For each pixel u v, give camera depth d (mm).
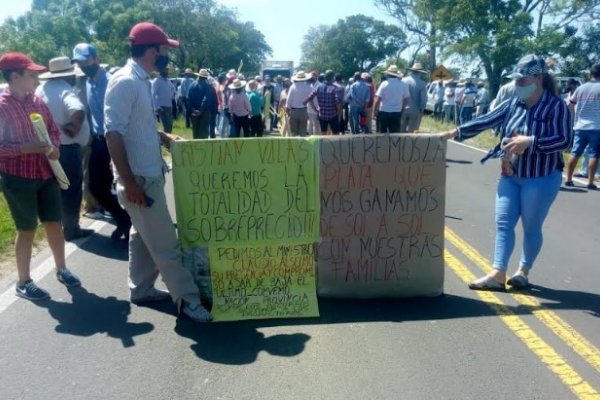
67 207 6484
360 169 4707
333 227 4758
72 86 6383
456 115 23266
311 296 4688
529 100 4754
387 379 3604
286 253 4715
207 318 4414
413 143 4727
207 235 4633
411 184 4770
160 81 12750
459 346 4031
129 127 4164
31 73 4703
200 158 4551
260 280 4719
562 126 4652
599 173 11297
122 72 4137
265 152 4590
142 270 4734
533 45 32281
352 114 15406
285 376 3646
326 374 3666
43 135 4539
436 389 3494
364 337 4172
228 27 55156
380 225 4793
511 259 6039
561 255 6242
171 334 4238
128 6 51281
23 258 4840
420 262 4863
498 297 4953
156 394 3449
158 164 4309
